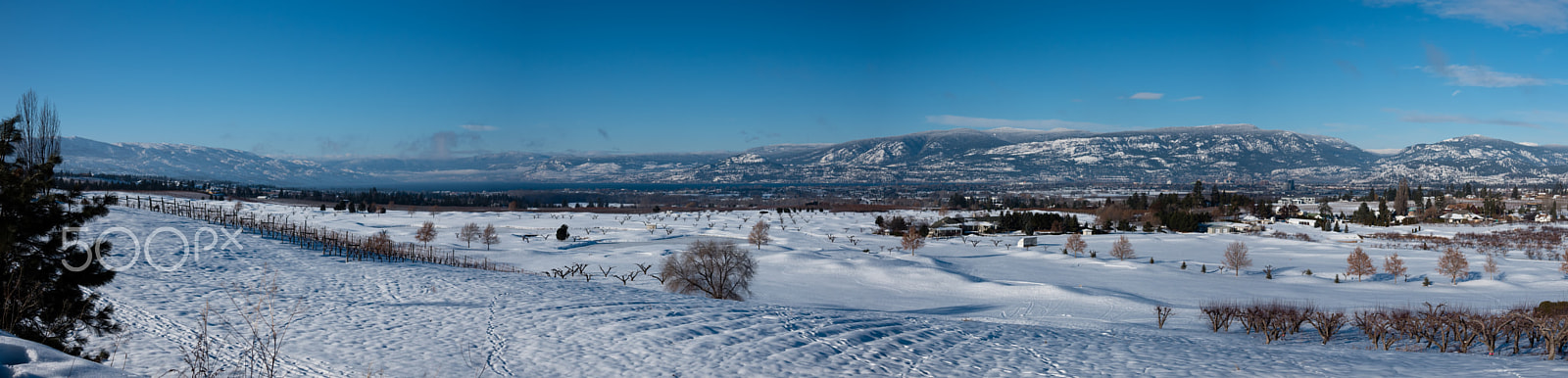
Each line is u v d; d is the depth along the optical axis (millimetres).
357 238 78125
